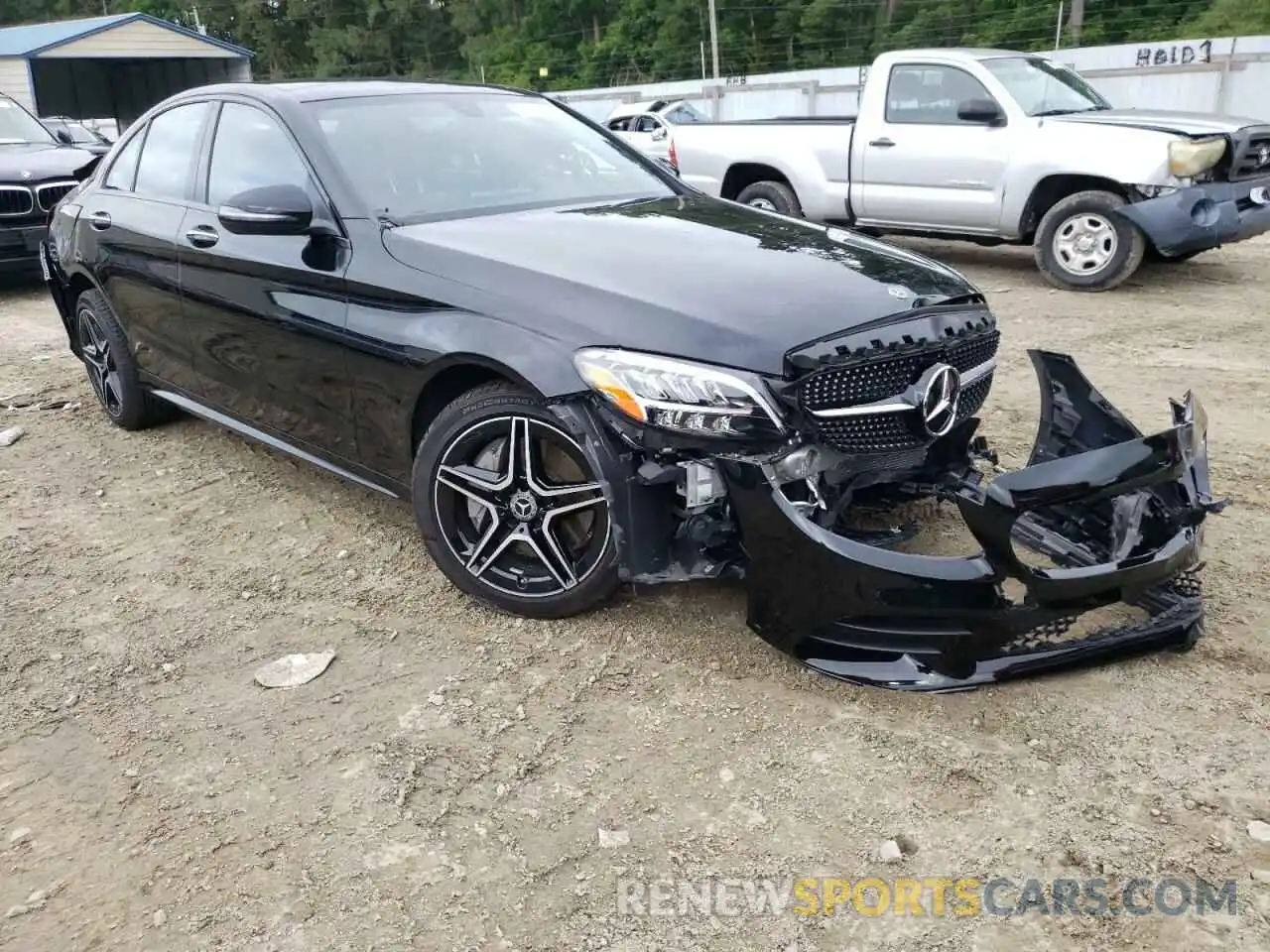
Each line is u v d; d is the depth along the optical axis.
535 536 3.21
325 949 2.17
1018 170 8.42
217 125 4.32
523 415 3.07
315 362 3.70
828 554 2.71
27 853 2.46
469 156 4.04
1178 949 2.10
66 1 83.31
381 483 3.68
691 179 10.60
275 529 4.20
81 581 3.80
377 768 2.71
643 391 2.79
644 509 2.92
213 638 3.39
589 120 4.75
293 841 2.47
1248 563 3.61
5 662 3.27
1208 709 2.82
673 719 2.87
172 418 5.54
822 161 9.64
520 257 3.24
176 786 2.67
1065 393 3.52
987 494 2.62
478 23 72.50
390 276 3.39
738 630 3.28
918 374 3.02
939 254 10.63
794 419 2.77
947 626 2.75
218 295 4.09
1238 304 7.67
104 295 5.00
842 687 2.98
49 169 9.49
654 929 2.19
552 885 2.32
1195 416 3.00
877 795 2.55
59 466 4.98
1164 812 2.46
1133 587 2.77
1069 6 46.06
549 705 2.95
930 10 52.94
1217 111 21.36
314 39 76.94
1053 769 2.62
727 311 2.86
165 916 2.26
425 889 2.32
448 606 3.51
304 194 3.57
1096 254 8.23
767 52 58.59
